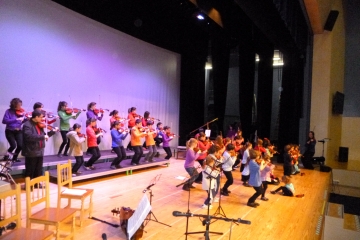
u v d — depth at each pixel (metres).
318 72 10.24
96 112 6.84
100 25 7.96
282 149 9.89
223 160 5.32
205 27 7.89
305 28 9.59
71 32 7.20
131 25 8.12
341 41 11.80
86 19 7.56
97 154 6.03
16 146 5.55
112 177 6.31
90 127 6.04
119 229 3.59
